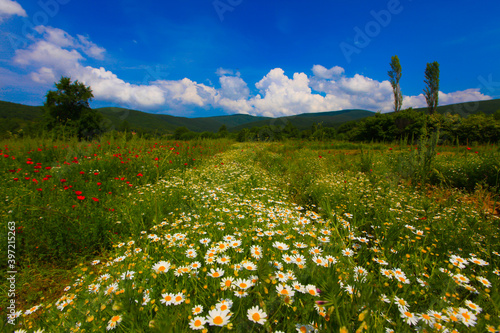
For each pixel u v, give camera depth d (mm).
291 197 4395
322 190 4059
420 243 2230
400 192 4168
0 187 3418
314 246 1862
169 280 1600
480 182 4254
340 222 2529
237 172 6023
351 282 1312
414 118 23547
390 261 1928
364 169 6836
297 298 1281
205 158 9367
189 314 1212
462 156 6672
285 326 1151
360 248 2080
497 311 1296
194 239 2178
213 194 3578
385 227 2484
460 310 1206
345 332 893
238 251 1788
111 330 1213
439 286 1538
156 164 5926
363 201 3441
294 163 8094
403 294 1479
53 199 3229
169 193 3912
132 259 1902
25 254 2281
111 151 7086
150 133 10586
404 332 1134
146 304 1302
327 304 1072
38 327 1370
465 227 2529
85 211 2863
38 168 4730
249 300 1255
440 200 3533
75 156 6059
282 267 1505
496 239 2344
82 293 1541
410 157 5629
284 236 2080
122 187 4395
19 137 9500
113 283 1539
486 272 1753
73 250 2439
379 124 26734
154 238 2217
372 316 1139
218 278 1510
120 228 2752
